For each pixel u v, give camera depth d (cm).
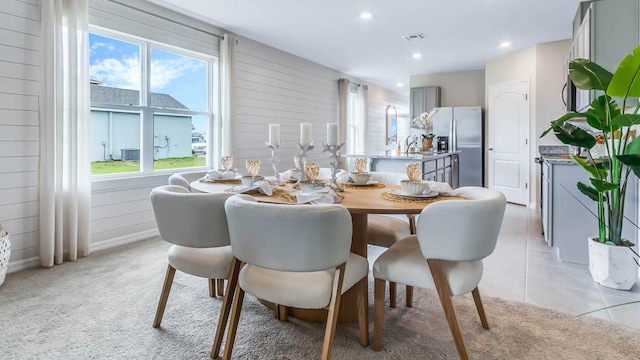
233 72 472
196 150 459
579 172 306
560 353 175
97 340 187
